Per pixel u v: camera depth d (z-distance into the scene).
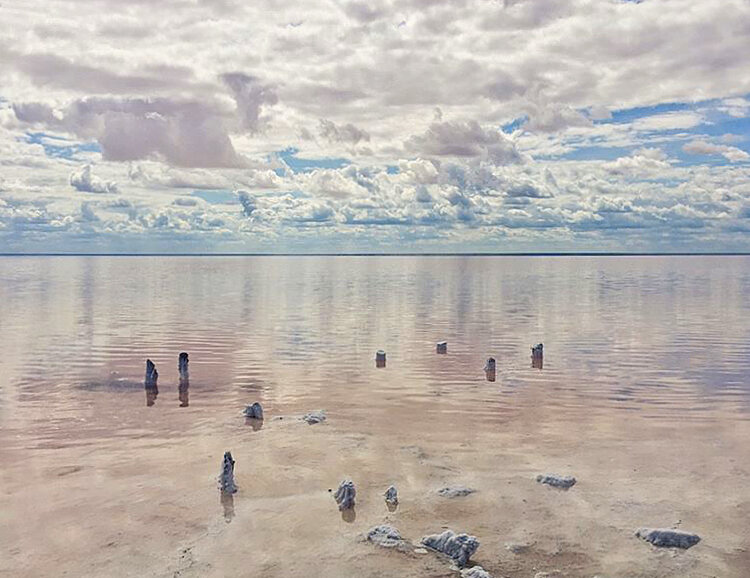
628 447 27.00
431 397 35.88
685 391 36.97
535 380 40.06
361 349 52.00
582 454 26.12
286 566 17.09
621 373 42.16
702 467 24.56
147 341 55.91
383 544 18.27
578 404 34.16
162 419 31.45
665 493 22.05
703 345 53.50
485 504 21.19
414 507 20.95
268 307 87.75
